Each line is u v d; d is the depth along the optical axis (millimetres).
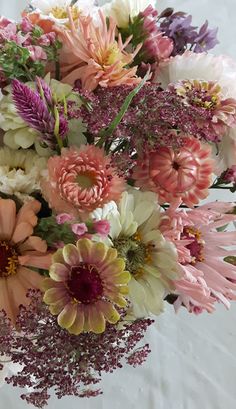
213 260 413
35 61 385
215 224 415
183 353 709
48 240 367
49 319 358
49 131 355
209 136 384
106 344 360
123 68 403
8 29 391
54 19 416
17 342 361
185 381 702
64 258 343
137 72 431
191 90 389
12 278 382
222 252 419
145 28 426
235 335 721
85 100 373
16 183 368
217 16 746
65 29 402
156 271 391
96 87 390
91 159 360
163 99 370
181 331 715
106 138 370
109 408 680
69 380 364
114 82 385
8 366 438
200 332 717
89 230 352
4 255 377
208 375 707
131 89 373
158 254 390
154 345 705
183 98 382
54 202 361
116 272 346
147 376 696
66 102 366
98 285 347
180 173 383
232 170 427
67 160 357
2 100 378
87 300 347
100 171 357
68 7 405
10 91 363
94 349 358
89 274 348
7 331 358
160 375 698
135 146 376
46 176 367
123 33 432
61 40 399
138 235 395
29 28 398
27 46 387
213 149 412
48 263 366
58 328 356
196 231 418
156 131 365
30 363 365
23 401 661
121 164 369
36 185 372
